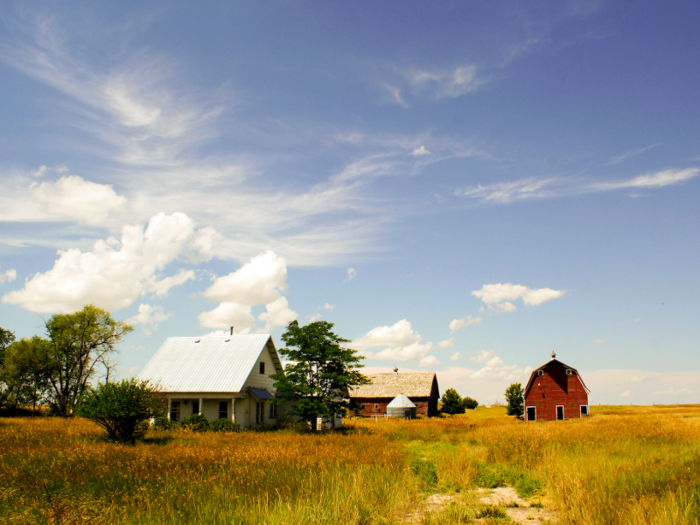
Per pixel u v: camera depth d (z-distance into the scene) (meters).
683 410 64.38
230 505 8.88
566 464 13.34
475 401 88.44
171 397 37.62
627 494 9.26
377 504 9.89
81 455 15.06
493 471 14.57
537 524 8.82
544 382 55.53
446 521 8.74
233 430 32.59
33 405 57.41
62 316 57.78
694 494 8.48
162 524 7.93
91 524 7.98
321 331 33.38
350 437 26.39
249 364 38.72
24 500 9.21
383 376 71.38
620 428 26.95
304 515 8.35
